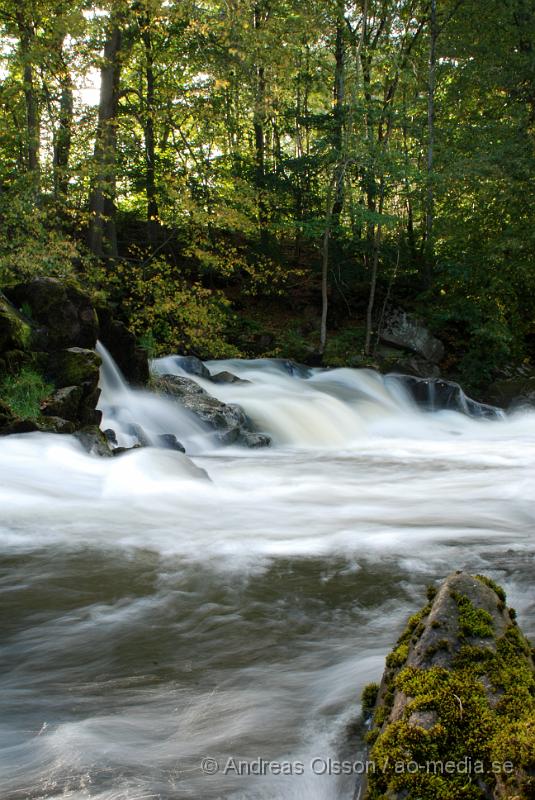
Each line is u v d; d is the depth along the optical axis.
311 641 3.95
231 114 23.09
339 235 24.66
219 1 19.28
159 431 12.95
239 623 4.22
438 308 24.17
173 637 4.02
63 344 12.36
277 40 20.05
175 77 23.33
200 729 2.94
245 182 20.98
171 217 20.66
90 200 20.41
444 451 13.98
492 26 24.73
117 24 19.72
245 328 23.47
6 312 11.49
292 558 5.54
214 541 6.02
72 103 19.00
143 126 23.22
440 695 2.32
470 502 8.12
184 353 20.58
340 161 22.50
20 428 9.93
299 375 20.42
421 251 25.53
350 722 2.89
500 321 23.67
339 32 24.66
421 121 25.92
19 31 19.02
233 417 14.02
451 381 22.05
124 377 13.89
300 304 25.50
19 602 4.56
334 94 25.52
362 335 23.77
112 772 2.62
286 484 9.45
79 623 4.23
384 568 5.29
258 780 2.54
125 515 6.96
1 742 2.87
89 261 18.39
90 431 10.21
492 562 5.43
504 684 2.36
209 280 25.86
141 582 4.95
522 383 21.84
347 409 17.30
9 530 6.23
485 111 26.41
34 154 18.17
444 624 2.61
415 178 22.58
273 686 3.35
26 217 15.48
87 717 3.08
